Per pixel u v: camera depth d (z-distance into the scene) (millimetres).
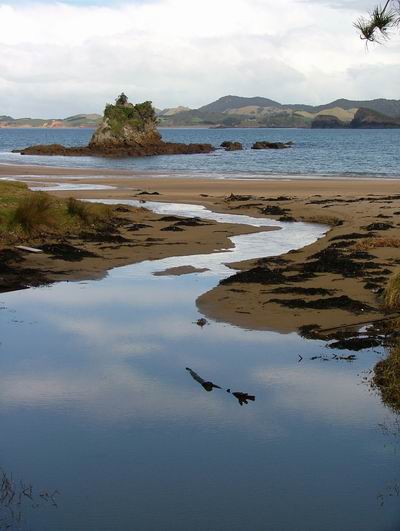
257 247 18266
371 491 5699
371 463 6199
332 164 63188
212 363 8844
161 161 72750
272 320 10695
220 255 16938
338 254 16078
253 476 5965
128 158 82500
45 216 19375
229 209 27422
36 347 9562
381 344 9484
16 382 8219
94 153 93125
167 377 8383
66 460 6266
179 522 5262
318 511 5406
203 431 6875
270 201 29828
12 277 13961
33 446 6535
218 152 98562
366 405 7535
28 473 6027
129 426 6977
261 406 7500
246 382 8211
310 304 11445
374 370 8492
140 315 11156
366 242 17484
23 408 7441
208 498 5605
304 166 60031
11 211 18922
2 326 10609
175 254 17000
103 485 5809
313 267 14430
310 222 23844
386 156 80188
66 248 16891
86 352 9328
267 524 5227
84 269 14938
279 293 12336
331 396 7777
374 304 11523
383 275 13758
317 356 9094
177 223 22203
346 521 5258
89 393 7867
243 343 9633
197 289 12992
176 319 10875
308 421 7121
